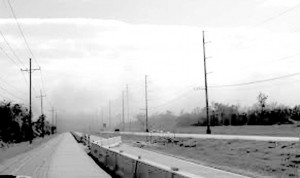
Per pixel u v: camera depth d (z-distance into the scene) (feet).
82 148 154.71
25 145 204.95
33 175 59.06
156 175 37.42
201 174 71.61
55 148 155.94
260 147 117.39
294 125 232.53
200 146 152.66
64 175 58.90
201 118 478.59
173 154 135.95
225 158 110.63
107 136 346.54
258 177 69.62
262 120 313.12
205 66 218.79
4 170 69.36
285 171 81.20
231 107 376.48
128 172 50.67
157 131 316.40
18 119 261.65
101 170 66.95
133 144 207.82
